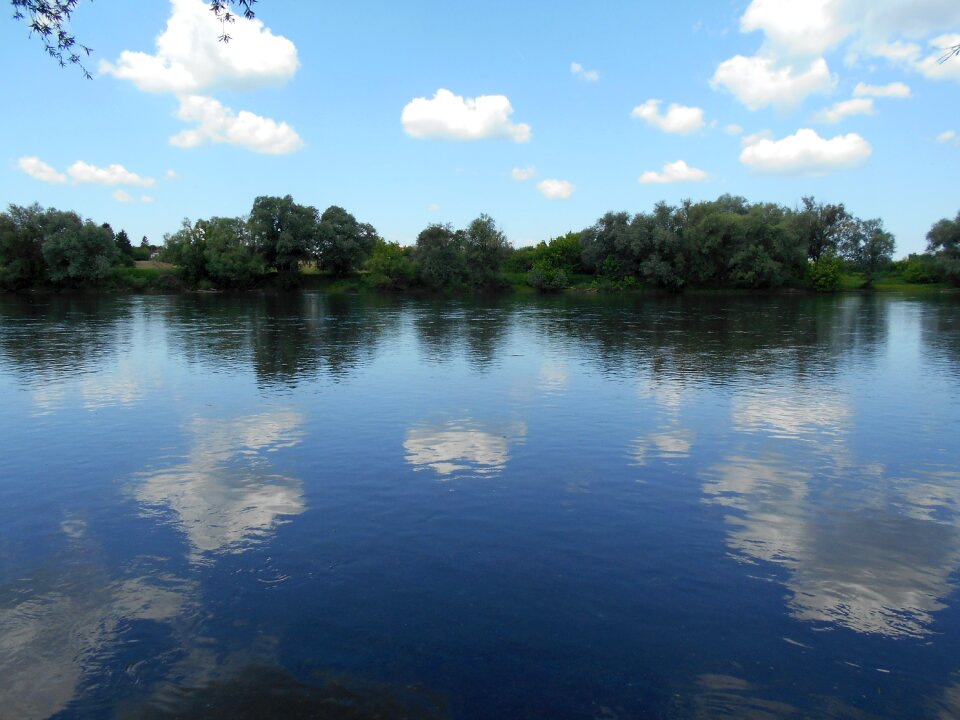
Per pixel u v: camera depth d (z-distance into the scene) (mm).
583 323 47844
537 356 29734
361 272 108250
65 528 10398
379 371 25422
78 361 27922
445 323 47750
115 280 90500
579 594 8344
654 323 47594
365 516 10820
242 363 27438
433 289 101500
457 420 17344
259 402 19594
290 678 6660
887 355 29812
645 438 15602
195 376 24203
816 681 6656
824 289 93438
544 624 7660
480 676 6703
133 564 9141
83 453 14414
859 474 13008
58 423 17062
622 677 6695
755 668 6875
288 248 96375
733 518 10781
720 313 57594
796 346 33562
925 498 11719
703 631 7535
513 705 6270
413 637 7391
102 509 11172
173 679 6660
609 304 71688
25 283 87625
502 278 100875
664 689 6516
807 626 7645
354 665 6879
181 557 9352
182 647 7203
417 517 10781
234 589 8438
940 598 8273
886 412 18297
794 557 9375
